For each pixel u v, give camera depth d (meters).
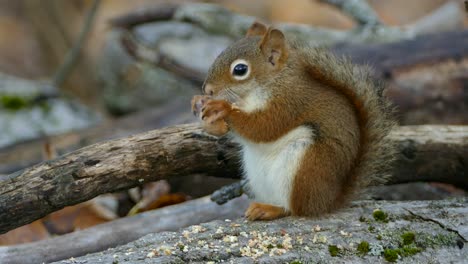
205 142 10.20
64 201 9.20
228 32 18.61
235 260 8.25
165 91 19.72
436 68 14.34
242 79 10.19
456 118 14.34
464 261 8.48
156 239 8.80
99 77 21.17
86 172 9.30
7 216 8.93
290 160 9.58
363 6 18.34
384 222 9.17
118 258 8.21
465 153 11.21
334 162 9.48
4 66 24.39
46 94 19.34
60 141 15.27
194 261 8.20
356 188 9.80
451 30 15.71
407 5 24.84
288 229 9.04
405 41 15.07
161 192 13.09
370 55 14.77
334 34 17.98
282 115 9.79
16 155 15.03
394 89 14.20
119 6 24.84
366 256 8.49
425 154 11.19
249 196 10.66
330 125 9.61
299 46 10.59
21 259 9.87
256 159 10.05
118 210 13.10
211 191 12.99
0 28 26.31
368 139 9.89
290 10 24.89
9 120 18.03
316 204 9.45
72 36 23.23
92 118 19.12
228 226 9.13
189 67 18.53
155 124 15.50
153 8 18.25
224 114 9.69
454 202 9.72
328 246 8.60
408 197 12.55
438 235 8.83
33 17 23.39
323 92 9.91
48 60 23.48
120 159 9.55
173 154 10.00
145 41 19.70
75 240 10.34
